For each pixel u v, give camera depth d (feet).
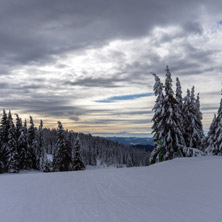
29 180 33.53
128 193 21.06
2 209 17.75
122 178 30.76
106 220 13.83
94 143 554.87
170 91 83.46
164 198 17.98
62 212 16.16
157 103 85.71
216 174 24.25
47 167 179.73
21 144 173.06
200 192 18.39
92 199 19.61
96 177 33.55
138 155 511.81
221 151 81.51
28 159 176.45
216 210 13.92
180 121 85.40
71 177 35.19
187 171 29.45
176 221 12.72
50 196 21.68
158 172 32.78
